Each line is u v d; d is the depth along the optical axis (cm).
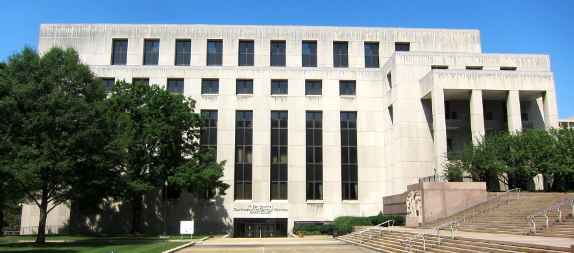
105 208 5009
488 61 5062
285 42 5725
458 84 4497
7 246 3231
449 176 4147
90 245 3300
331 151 5291
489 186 4416
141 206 5047
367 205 5184
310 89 5478
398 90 4838
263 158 5228
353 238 3572
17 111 3322
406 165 4669
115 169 3950
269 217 5106
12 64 3500
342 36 5731
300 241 3747
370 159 5294
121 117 3891
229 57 5628
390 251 2631
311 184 5244
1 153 3130
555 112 4497
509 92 4512
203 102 5319
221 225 5056
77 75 3669
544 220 2602
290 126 5322
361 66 5659
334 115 5372
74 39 5612
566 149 3850
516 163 3953
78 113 3353
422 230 3091
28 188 3409
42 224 3419
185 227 3825
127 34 5644
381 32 5750
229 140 5241
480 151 4009
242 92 5428
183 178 4153
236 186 5203
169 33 5656
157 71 5353
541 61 5166
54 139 3312
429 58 4944
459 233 2698
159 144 4309
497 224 2816
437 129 4409
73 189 3503
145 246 3164
